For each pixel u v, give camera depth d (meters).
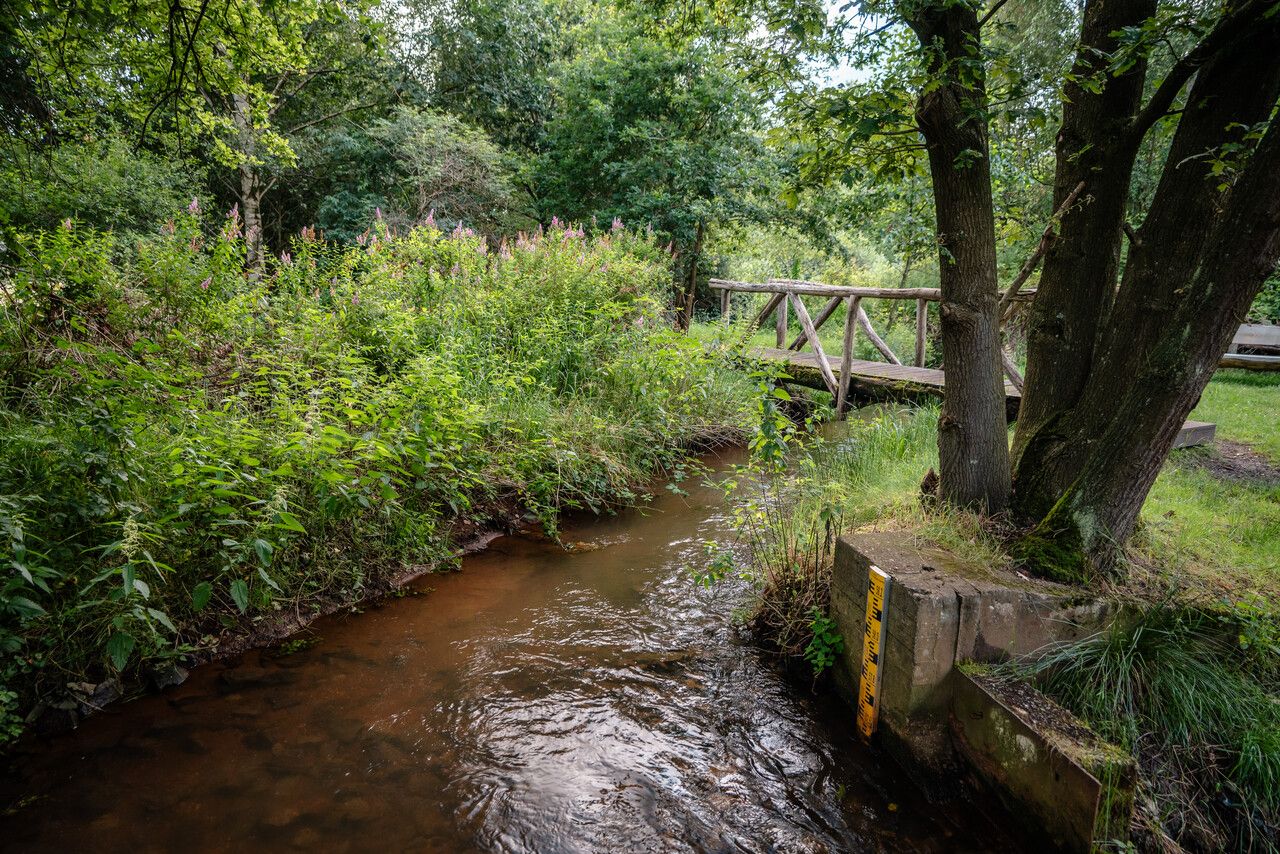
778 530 3.89
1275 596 2.75
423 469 4.10
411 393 4.48
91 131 7.07
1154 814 2.21
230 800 2.34
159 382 3.55
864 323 8.09
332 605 3.67
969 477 3.30
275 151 11.54
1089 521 2.74
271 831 2.22
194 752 2.56
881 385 7.29
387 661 3.23
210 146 12.56
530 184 16.66
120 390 3.41
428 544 4.27
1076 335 3.27
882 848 2.24
